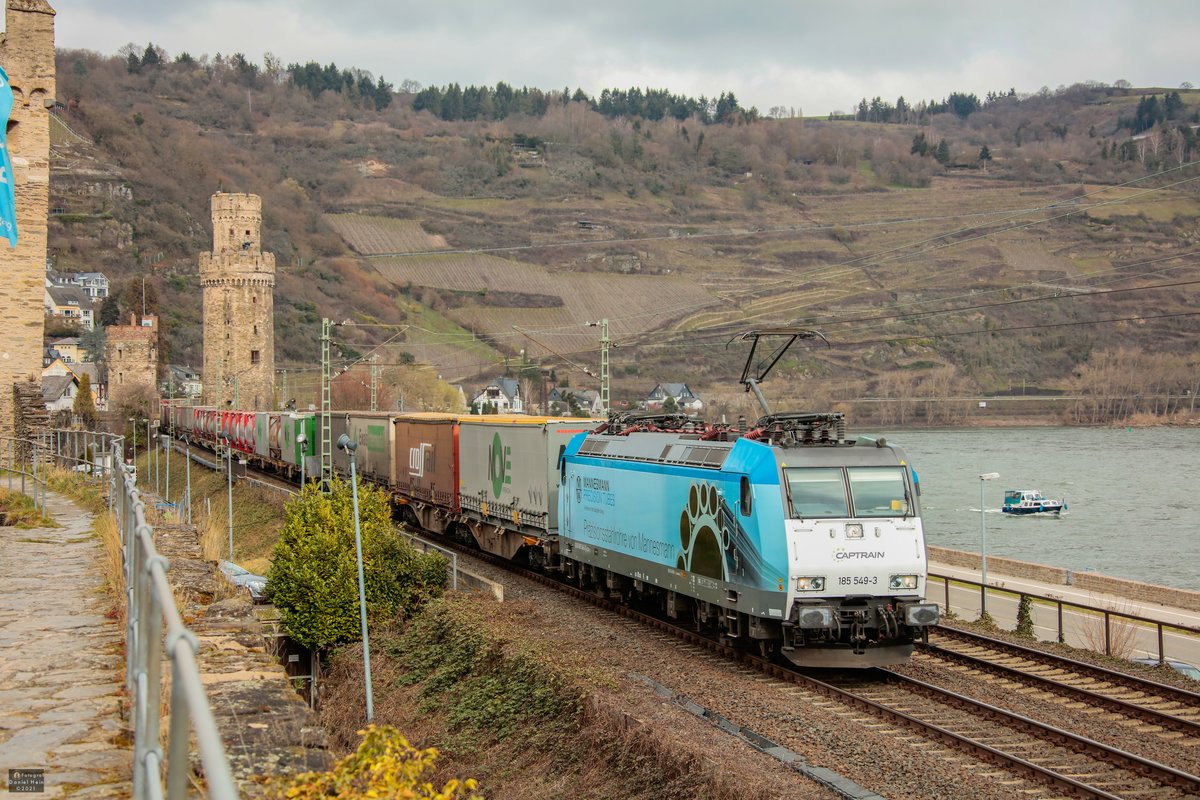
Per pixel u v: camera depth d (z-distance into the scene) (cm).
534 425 3114
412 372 12350
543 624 2405
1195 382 19988
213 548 2516
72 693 889
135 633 809
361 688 2359
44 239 4091
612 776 1564
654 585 2422
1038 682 1909
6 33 4025
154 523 2272
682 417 2638
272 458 6519
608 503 2648
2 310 4028
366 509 2798
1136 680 1902
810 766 1438
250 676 1045
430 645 2405
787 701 1775
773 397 17350
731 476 2030
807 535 1902
